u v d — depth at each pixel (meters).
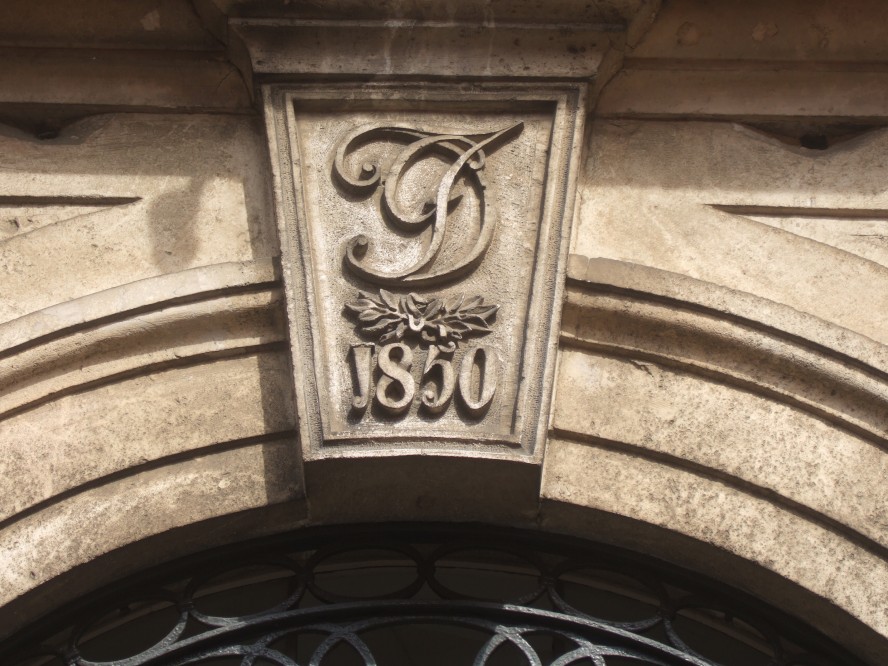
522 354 3.97
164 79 4.35
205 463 3.98
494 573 4.33
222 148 4.31
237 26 4.21
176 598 4.03
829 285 4.15
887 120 4.35
